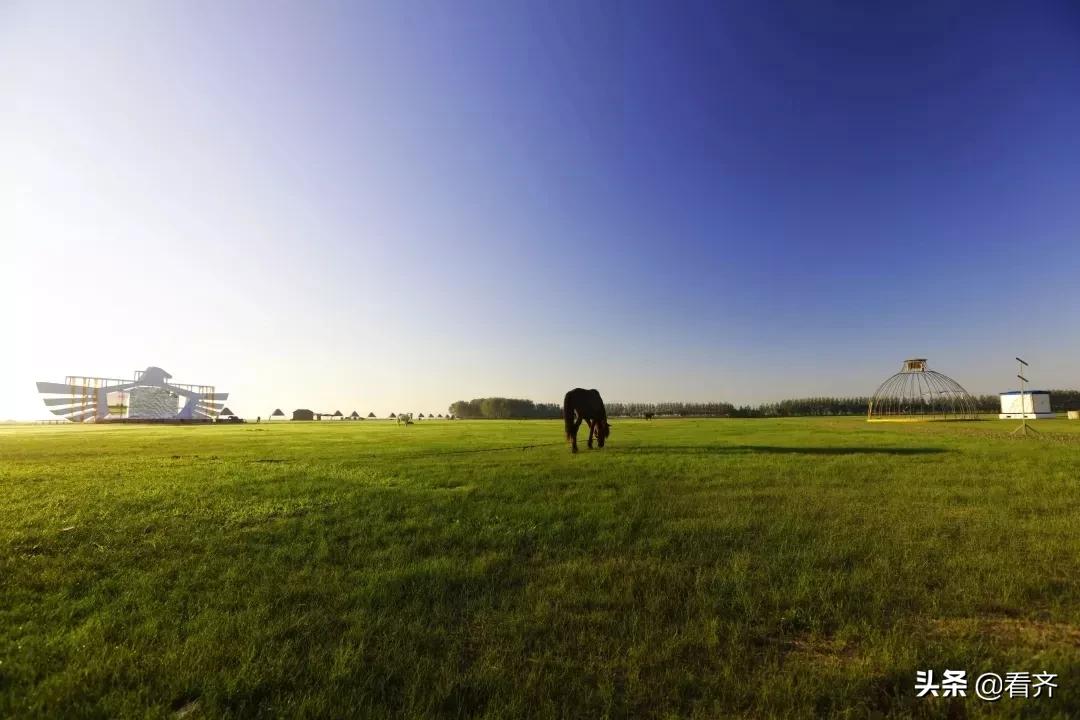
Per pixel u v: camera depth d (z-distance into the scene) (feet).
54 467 47.44
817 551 18.79
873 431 99.66
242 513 26.61
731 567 17.46
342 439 95.91
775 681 10.64
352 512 26.94
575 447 57.93
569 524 23.95
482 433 119.75
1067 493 28.89
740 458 48.93
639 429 123.03
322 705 9.88
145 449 71.10
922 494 29.53
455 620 13.83
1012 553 18.31
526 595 15.35
